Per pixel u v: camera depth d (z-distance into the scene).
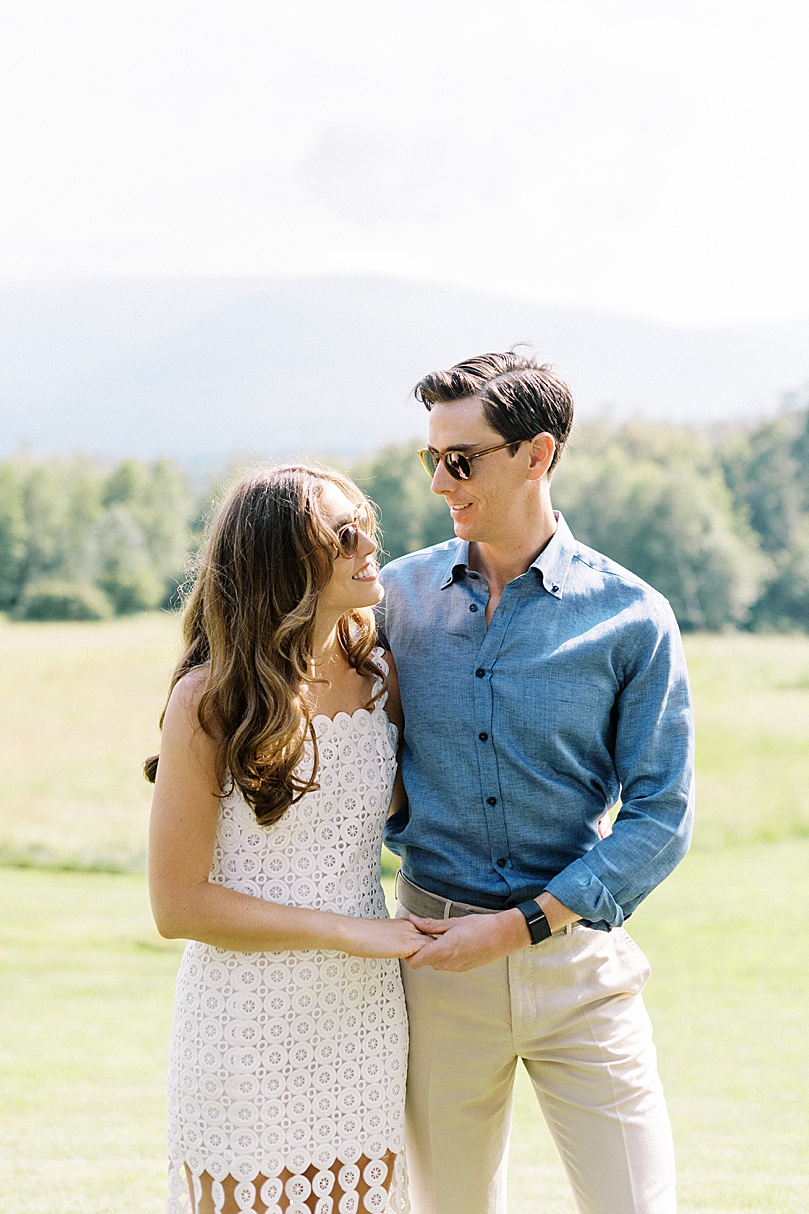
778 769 13.15
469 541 2.00
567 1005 1.93
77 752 14.18
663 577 18.62
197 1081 1.80
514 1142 4.17
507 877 1.96
